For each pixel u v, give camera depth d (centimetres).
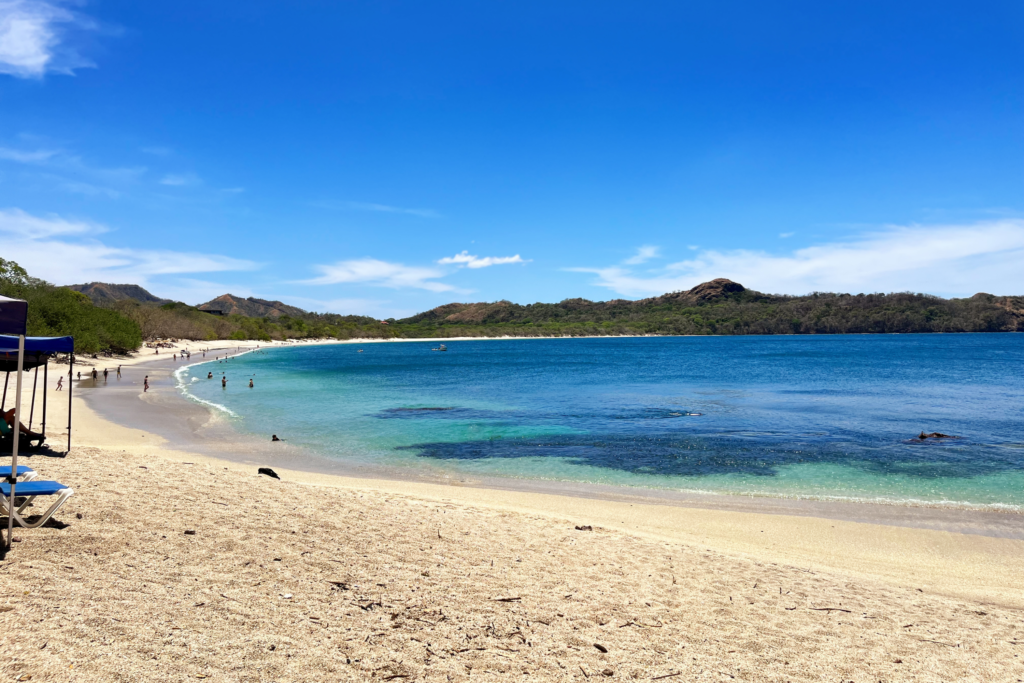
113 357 7894
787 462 1962
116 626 475
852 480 1708
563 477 1736
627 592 708
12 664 397
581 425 2784
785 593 762
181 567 618
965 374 6316
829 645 607
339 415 3094
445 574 704
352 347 18912
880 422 2875
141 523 733
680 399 3966
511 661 510
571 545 890
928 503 1448
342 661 473
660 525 1199
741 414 3181
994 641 652
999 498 1504
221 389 4475
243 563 654
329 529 823
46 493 641
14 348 1103
